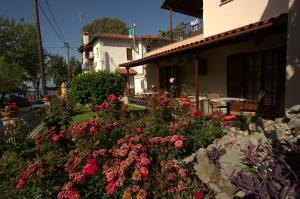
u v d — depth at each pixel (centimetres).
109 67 2209
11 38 3338
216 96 796
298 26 409
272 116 628
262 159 268
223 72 860
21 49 3419
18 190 250
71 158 262
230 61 816
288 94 431
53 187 238
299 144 266
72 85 830
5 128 511
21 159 400
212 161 302
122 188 204
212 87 920
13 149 484
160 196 197
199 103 734
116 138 383
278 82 666
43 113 958
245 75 777
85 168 207
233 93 811
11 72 1961
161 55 903
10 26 3334
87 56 2823
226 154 310
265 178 222
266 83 713
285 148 275
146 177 201
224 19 821
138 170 200
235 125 500
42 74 1225
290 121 344
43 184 240
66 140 387
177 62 1164
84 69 2723
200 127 444
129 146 240
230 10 794
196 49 734
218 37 622
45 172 245
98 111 565
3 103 1817
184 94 867
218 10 843
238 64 787
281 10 630
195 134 425
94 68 2338
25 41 3447
